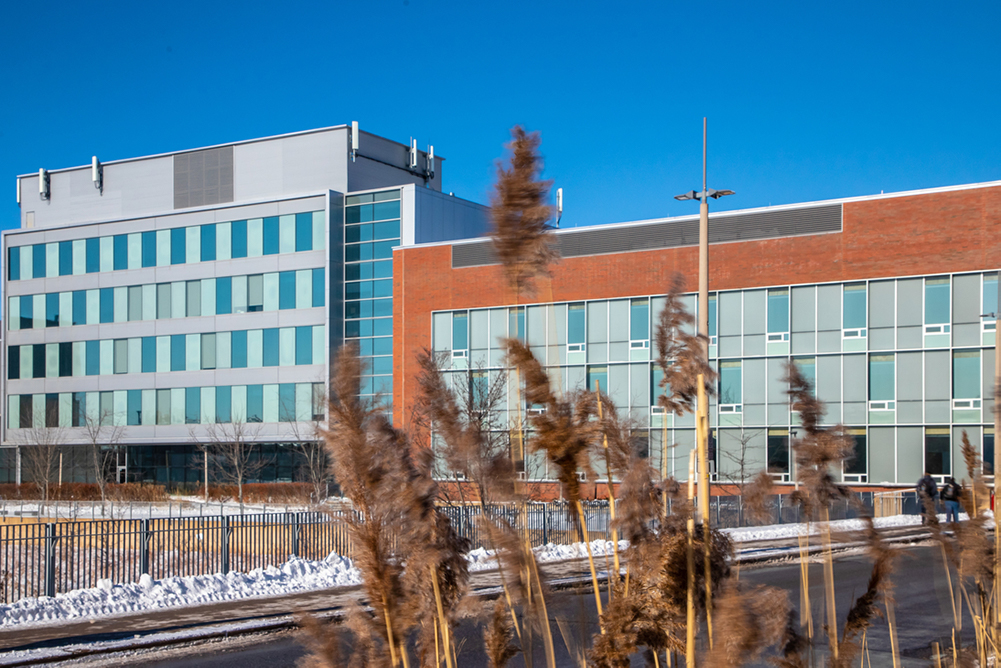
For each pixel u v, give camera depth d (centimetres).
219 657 1027
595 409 243
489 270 4016
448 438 270
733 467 3466
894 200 3388
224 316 5147
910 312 3350
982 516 407
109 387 5469
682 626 230
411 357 4138
